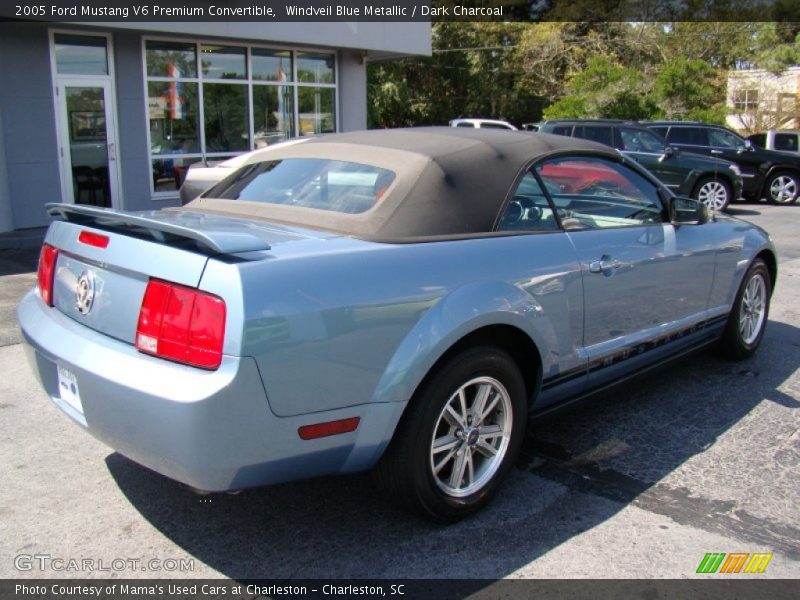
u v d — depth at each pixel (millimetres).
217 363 2387
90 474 3537
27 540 2984
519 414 3283
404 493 2928
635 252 3893
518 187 3430
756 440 4008
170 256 2547
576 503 3316
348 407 2650
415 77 36438
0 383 4707
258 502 3299
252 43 13453
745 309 5211
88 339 2760
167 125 12570
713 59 41500
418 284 2838
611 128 14898
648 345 4082
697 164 14367
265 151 4383
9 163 10727
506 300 3088
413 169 3250
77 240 2969
